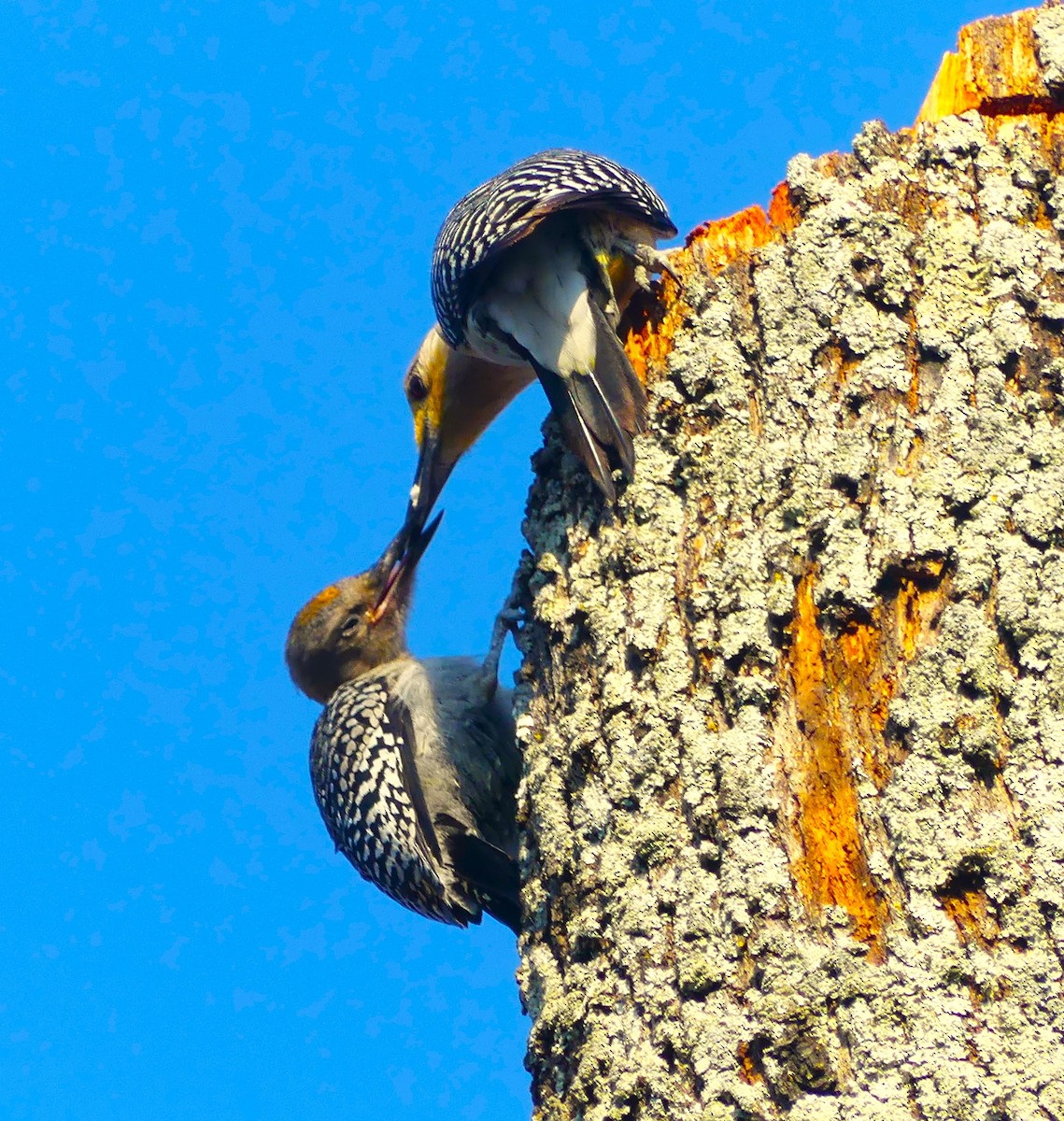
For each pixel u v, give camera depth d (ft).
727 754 27.86
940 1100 24.40
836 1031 25.49
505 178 35.14
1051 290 29.27
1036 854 25.44
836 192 30.76
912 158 30.76
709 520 30.27
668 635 29.94
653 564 30.63
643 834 28.68
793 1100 25.29
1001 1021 24.73
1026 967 24.91
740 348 31.04
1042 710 26.27
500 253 32.48
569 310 32.83
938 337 29.12
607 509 31.91
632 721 29.91
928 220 30.19
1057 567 27.17
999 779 26.11
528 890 31.60
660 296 32.83
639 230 34.53
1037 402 28.40
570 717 31.12
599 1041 28.19
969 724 26.27
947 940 25.31
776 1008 25.80
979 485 27.86
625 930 28.40
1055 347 28.84
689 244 32.27
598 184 33.01
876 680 27.27
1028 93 30.71
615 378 32.12
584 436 31.99
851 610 27.68
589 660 31.35
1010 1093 24.25
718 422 30.81
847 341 29.66
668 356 32.04
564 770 31.07
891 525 27.86
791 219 31.24
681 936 27.45
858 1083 24.99
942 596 27.37
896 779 26.40
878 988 25.35
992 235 29.68
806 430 29.55
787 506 29.07
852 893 26.32
